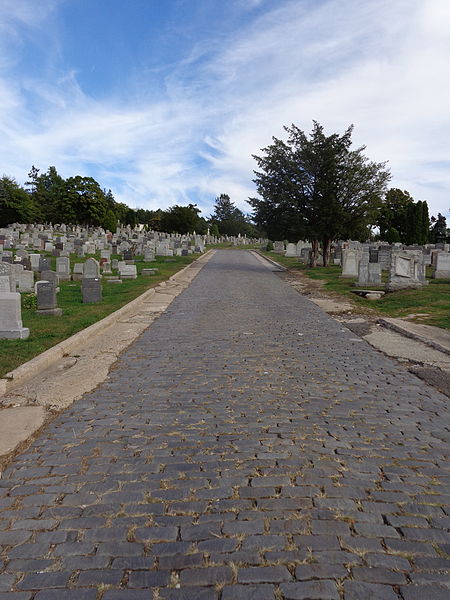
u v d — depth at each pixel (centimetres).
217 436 462
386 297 1650
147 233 6744
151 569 273
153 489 362
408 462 407
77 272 2298
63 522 321
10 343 865
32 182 9512
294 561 277
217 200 14988
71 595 254
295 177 2936
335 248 4053
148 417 517
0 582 265
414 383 649
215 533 305
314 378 668
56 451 435
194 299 1639
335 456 416
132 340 952
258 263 3806
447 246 3784
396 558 280
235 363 758
